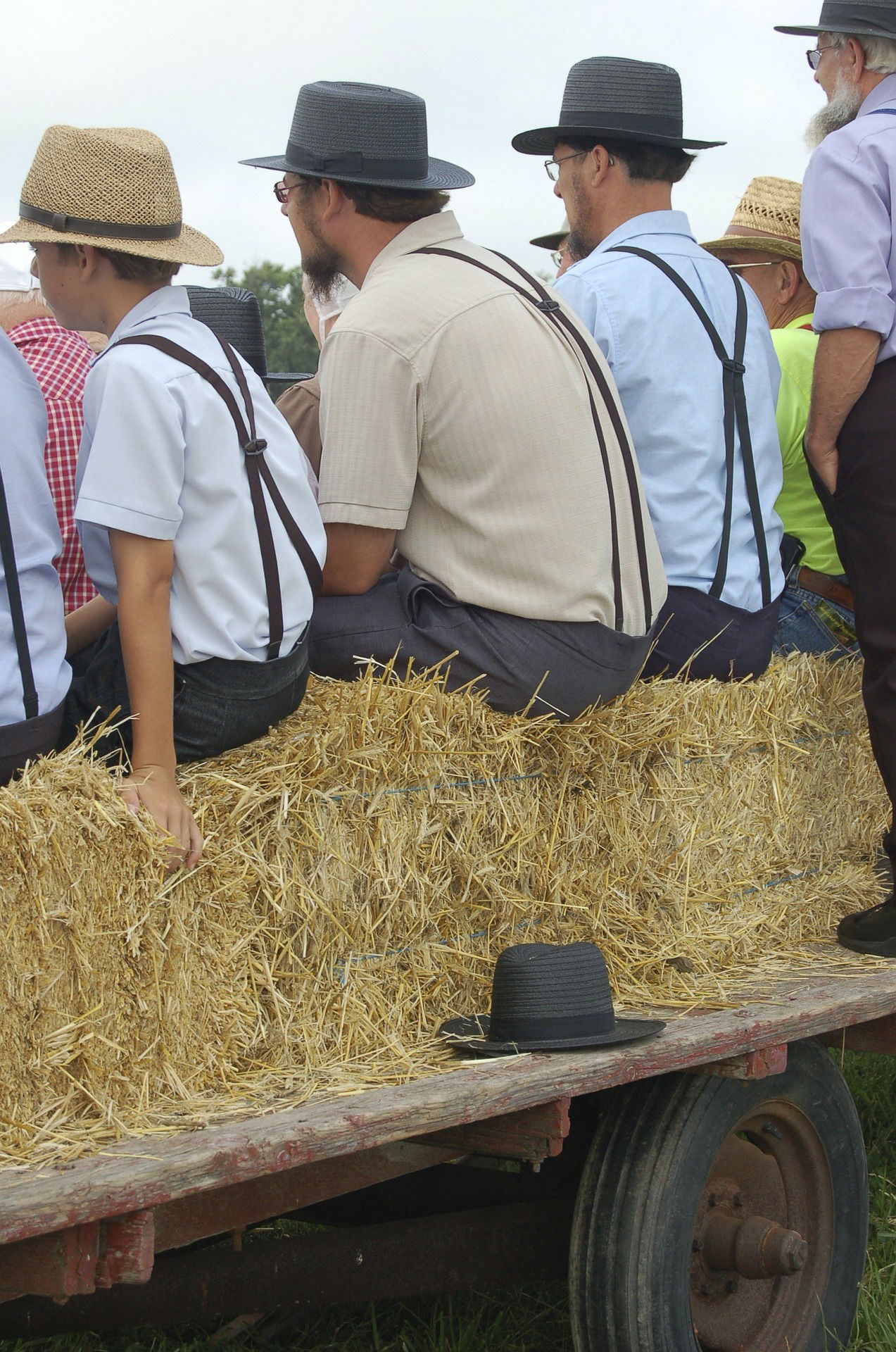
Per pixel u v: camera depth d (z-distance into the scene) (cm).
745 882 352
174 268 272
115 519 242
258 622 258
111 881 221
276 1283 280
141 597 243
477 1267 295
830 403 357
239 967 246
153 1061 229
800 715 370
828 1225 318
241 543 255
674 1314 274
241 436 259
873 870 406
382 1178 251
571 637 302
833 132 372
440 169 341
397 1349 325
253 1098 234
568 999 262
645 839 327
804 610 417
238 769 254
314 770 258
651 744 324
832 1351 314
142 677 241
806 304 505
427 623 303
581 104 391
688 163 402
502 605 298
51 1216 172
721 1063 280
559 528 300
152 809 232
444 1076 244
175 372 251
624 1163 279
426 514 310
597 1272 275
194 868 236
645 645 320
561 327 315
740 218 510
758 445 376
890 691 363
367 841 269
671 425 358
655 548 329
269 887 250
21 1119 207
